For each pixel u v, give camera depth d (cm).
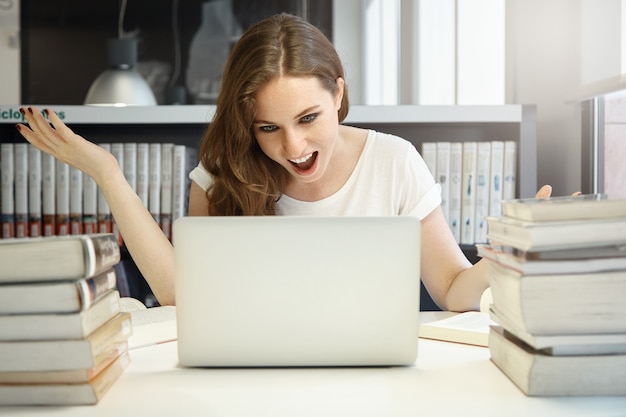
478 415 77
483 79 304
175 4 415
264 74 133
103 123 243
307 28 143
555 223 82
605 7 208
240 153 152
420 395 84
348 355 96
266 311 95
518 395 84
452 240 169
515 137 249
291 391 86
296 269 94
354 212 172
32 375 80
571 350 83
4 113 234
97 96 271
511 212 92
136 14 414
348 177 172
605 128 222
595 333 82
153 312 139
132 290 256
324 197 172
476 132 259
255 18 420
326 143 141
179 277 95
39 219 246
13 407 80
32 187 245
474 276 142
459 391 85
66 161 148
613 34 204
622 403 81
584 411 78
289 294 94
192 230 94
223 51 419
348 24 425
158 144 248
